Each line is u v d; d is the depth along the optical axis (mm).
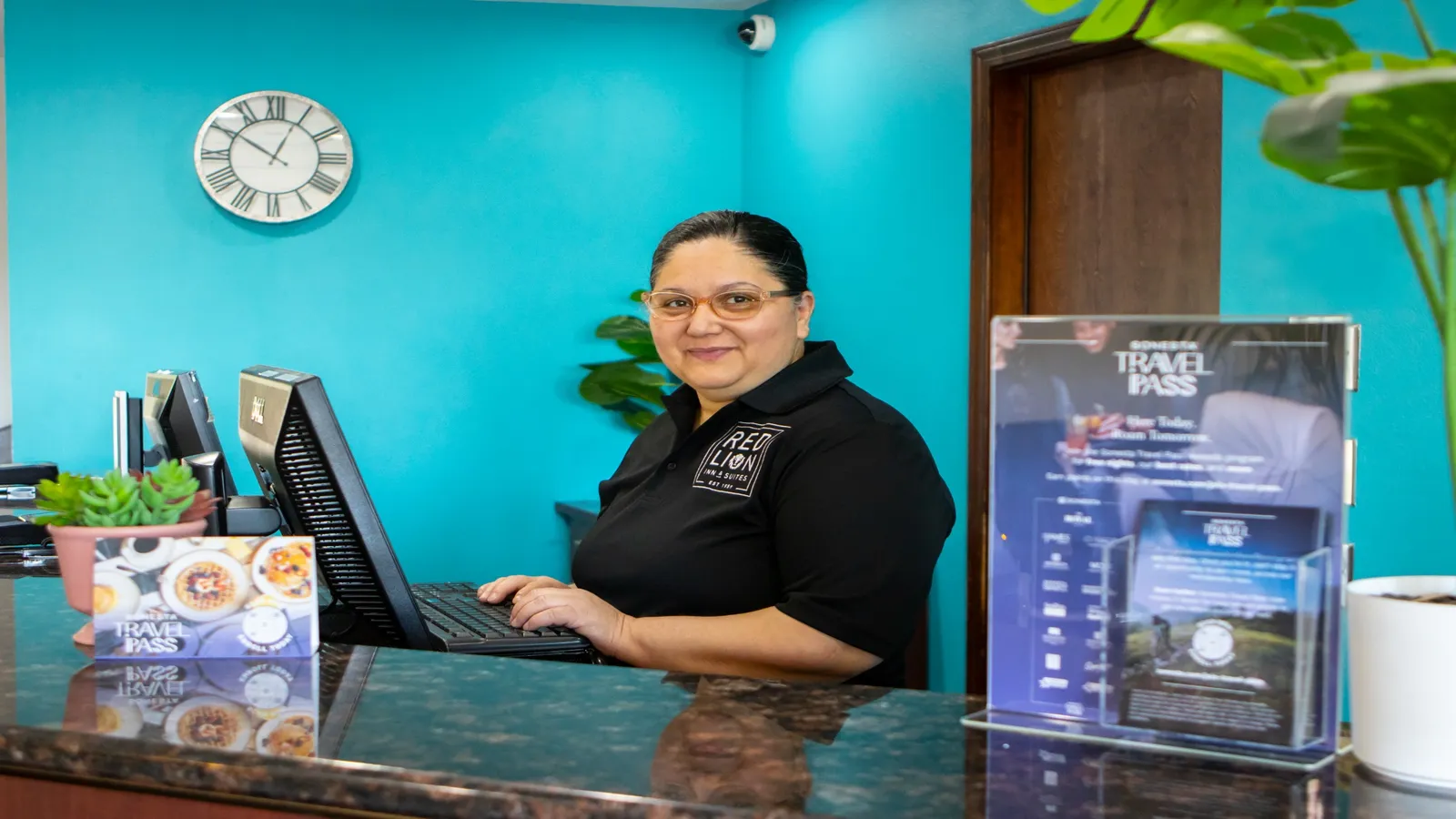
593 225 5285
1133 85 3725
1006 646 968
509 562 5285
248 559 1181
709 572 1771
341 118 5035
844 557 1626
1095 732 929
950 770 857
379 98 5066
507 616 1744
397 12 5066
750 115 5367
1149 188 3684
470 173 5160
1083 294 3930
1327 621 863
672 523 1816
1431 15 2734
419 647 1557
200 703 1015
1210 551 896
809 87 4945
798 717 984
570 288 5281
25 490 3488
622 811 798
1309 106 757
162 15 4867
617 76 5277
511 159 5199
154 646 1162
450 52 5125
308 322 5039
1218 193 3455
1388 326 2861
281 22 4961
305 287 5031
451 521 5215
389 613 1560
